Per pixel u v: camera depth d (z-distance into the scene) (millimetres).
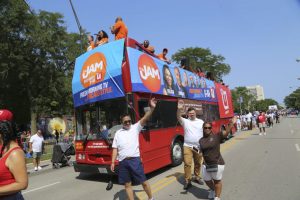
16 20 32625
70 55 40406
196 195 7762
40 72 39000
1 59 33625
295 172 9945
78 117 10617
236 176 9719
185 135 8664
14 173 3512
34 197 9031
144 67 10305
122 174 6781
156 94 10906
